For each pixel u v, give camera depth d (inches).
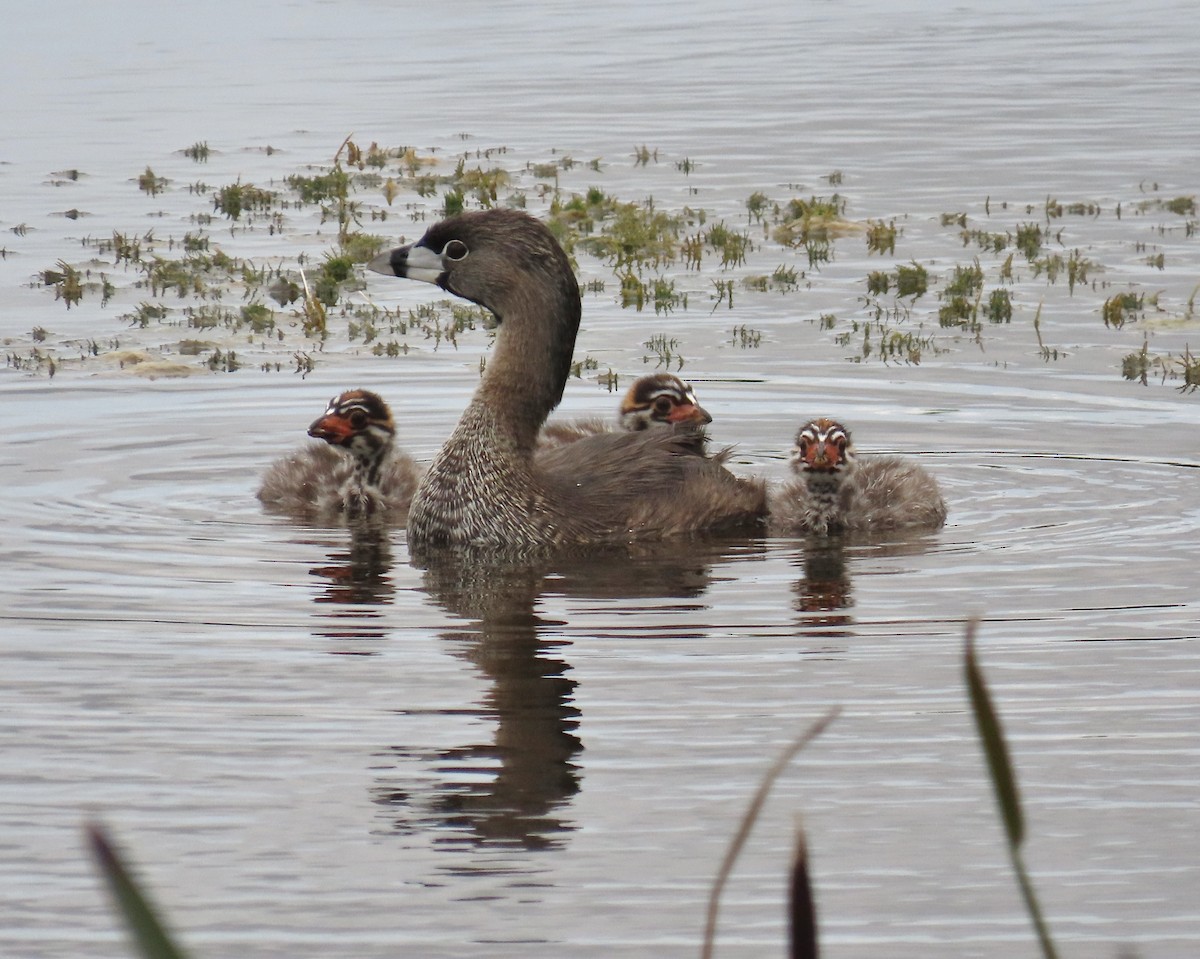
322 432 617.0
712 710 418.9
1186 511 601.6
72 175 1278.3
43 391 764.0
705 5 2448.3
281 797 372.5
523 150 1381.6
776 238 1069.1
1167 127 1446.9
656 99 1632.6
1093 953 311.0
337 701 424.8
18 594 509.7
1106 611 492.4
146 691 431.5
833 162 1321.4
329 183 1230.3
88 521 596.1
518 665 449.7
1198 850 347.9
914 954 310.7
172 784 378.9
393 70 1822.1
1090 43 2005.4
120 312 906.7
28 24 2140.7
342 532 597.0
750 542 582.9
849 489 593.3
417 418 740.0
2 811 366.9
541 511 577.6
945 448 687.7
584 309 920.3
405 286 984.9
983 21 2240.4
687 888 334.3
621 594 516.7
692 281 973.8
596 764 387.5
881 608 499.2
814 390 769.6
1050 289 941.2
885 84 1708.9
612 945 313.9
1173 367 791.1
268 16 2255.2
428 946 313.6
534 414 591.8
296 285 961.5
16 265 1005.8
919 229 1093.1
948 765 387.9
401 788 376.2
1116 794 373.1
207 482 653.9
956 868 342.0
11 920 324.8
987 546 566.6
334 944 314.0
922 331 860.6
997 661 451.5
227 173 1289.4
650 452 617.6
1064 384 770.2
